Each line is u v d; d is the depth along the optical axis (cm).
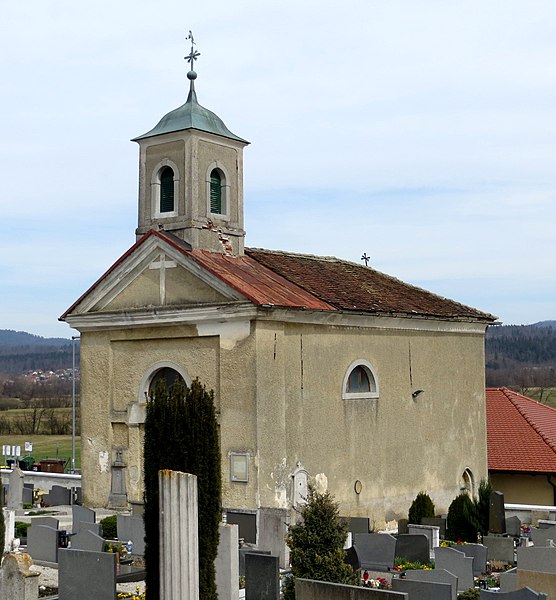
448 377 3638
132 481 3086
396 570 2452
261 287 2958
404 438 3375
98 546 2470
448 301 3825
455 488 3625
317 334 3044
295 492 2912
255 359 2820
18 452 4675
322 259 3772
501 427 4097
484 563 2494
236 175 3259
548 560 2327
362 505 3164
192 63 3272
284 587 2048
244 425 2830
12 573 1919
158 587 1862
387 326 3325
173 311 2975
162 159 3167
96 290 3177
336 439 3083
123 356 3142
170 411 1922
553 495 3816
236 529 2141
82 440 3209
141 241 3081
